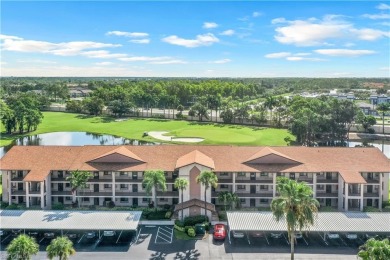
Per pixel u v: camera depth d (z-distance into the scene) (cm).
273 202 6450
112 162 10112
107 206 9862
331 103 19025
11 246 5850
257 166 9969
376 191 9906
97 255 7381
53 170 9931
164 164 10112
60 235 8088
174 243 7931
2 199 10050
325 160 10194
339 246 7744
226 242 7962
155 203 9594
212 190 9938
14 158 10219
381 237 7919
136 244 7869
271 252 7519
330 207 9850
